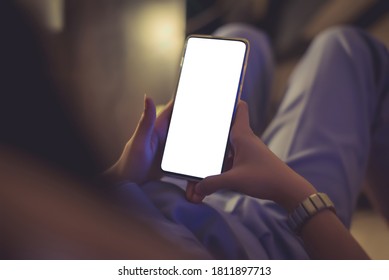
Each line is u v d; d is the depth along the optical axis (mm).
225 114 692
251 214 671
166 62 1462
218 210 632
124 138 697
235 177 593
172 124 699
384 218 1088
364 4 1962
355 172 840
